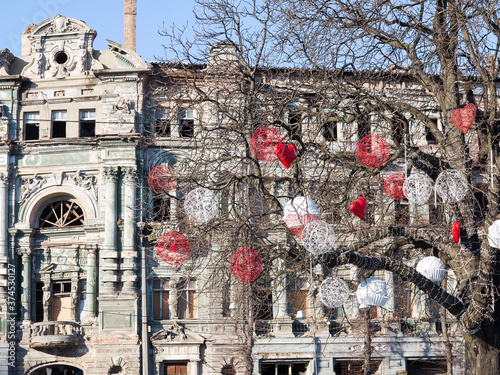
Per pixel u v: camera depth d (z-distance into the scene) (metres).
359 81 24.59
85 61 49.66
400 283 39.59
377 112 21.41
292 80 34.16
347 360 47.75
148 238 46.81
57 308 49.16
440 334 47.62
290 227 17.59
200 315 47.50
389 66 25.06
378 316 48.62
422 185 17.86
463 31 20.75
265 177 21.81
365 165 20.80
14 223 49.22
